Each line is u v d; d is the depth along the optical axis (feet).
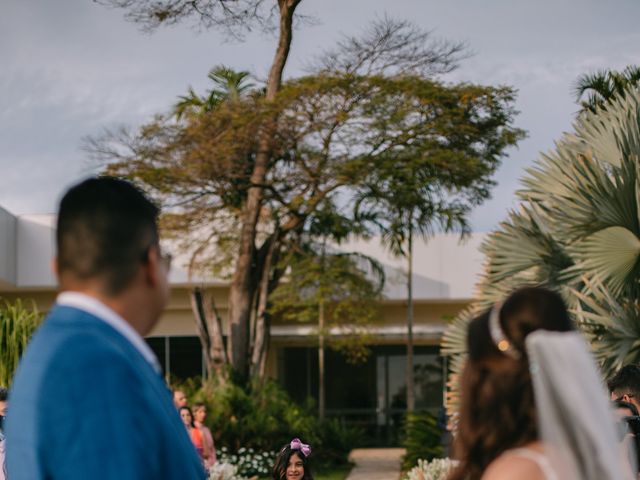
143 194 7.89
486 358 7.72
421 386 104.53
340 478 66.64
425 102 69.77
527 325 7.59
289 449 25.59
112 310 7.56
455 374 42.39
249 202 75.00
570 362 7.32
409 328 84.02
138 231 7.62
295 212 74.02
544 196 41.04
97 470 6.68
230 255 79.77
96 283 7.52
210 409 67.92
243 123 68.28
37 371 7.09
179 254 79.71
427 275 97.86
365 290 79.97
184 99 92.63
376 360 106.52
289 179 73.10
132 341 7.51
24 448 6.92
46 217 98.22
